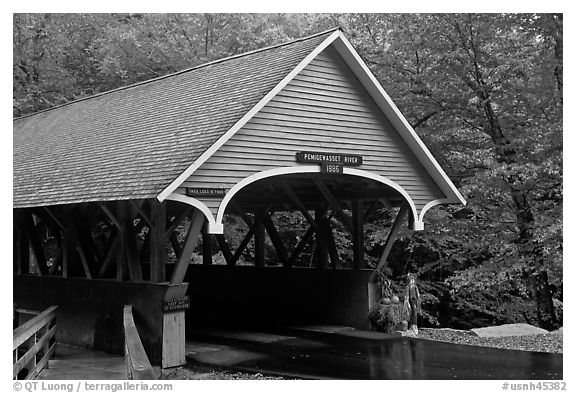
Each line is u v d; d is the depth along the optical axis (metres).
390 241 12.93
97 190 9.90
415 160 12.54
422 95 17.80
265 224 15.12
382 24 19.20
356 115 11.62
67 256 12.16
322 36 11.09
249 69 11.82
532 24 15.73
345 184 13.62
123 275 10.58
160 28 23.31
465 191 15.71
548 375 8.95
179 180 8.73
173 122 11.20
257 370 9.33
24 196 11.61
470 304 19.05
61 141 14.31
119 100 15.12
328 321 13.64
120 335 10.50
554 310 16.88
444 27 16.77
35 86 24.44
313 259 21.92
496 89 16.55
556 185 15.88
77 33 25.11
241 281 15.36
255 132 10.05
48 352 9.72
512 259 15.70
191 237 9.31
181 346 9.59
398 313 12.67
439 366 9.55
